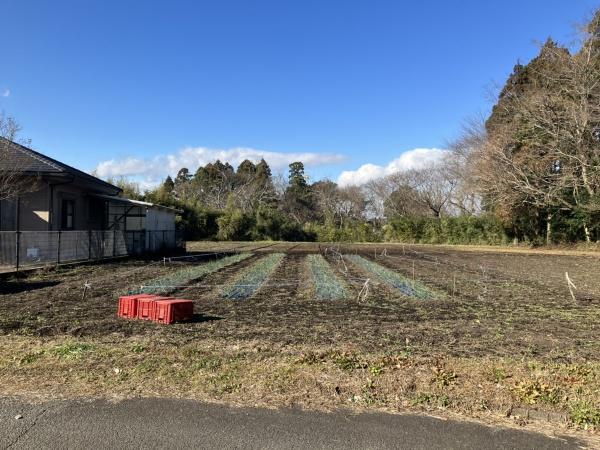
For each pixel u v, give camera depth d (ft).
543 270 62.13
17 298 33.94
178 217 141.79
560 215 115.03
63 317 27.27
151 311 26.63
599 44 98.99
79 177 61.67
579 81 96.07
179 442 11.71
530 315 29.84
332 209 207.62
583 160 96.02
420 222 154.30
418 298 36.17
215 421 12.96
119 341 21.52
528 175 105.91
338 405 14.30
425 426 12.94
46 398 14.48
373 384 15.81
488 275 55.06
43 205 58.03
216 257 74.59
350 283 44.88
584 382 16.28
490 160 112.06
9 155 57.93
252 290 38.70
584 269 63.82
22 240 47.73
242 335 23.12
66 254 54.90
